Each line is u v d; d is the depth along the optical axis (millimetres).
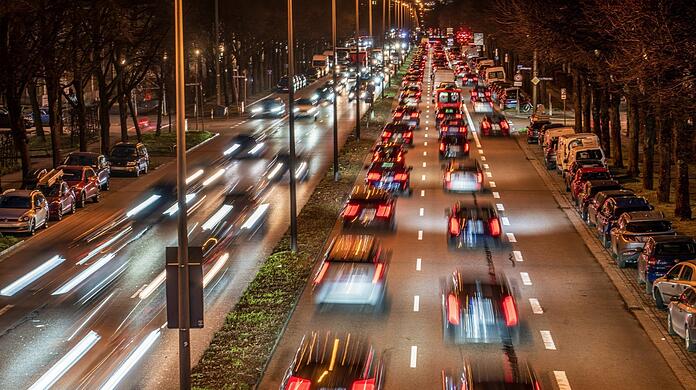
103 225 57250
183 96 24656
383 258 39375
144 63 94000
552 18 64062
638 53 44594
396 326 33812
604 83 65938
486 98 125562
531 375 22891
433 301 37375
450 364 29375
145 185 73438
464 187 66438
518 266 43969
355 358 24172
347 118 120750
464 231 48031
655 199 60625
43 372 30031
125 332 34375
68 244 51875
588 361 29953
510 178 73062
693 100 41719
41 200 56469
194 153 92375
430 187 69125
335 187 68688
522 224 54812
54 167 72062
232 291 39906
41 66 69688
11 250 50625
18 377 29594
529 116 119438
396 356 30250
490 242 48125
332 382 22703
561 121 113812
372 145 93062
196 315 23672
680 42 40375
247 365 29469
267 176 75812
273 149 92688
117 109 144625
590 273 42500
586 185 56000
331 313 35719
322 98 143875
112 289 41094
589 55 64750
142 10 84625
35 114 105562
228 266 44781
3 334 34750
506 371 22828
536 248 48094
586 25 61031
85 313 37312
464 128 94250
